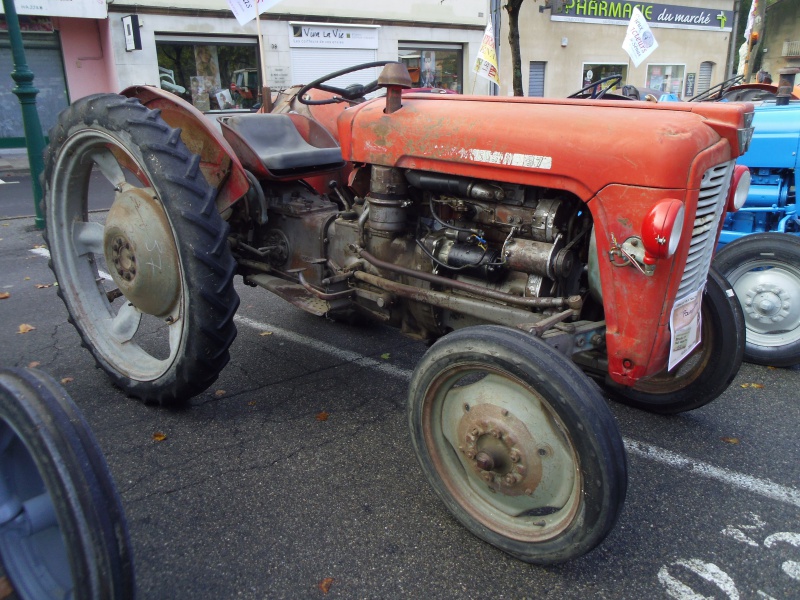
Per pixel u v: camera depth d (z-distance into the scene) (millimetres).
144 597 1869
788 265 3416
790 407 3096
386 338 3941
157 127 2625
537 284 2213
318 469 2535
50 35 12430
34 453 1366
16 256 5828
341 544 2107
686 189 1824
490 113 2191
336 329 4090
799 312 3447
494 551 2084
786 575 1995
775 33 25266
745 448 2729
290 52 13438
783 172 4086
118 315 3162
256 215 3137
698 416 3018
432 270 2516
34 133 6520
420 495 2377
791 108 3996
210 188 2648
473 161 2178
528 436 1910
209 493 2369
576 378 1738
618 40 18609
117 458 2584
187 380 2719
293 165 3096
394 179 2469
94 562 1348
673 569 2020
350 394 3184
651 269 1859
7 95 12703
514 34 8148
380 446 2707
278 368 3484
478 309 2338
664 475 2531
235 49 12922
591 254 2115
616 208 1899
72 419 1409
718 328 2713
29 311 4359
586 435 1695
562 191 2129
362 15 14094
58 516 1351
